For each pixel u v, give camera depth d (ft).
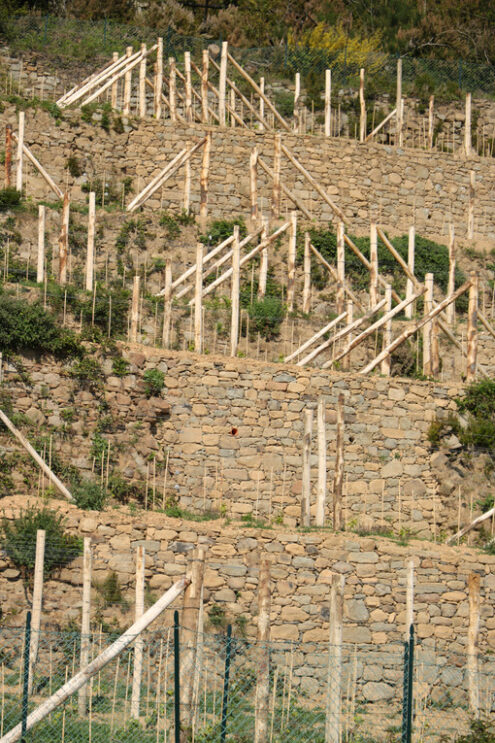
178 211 472.03
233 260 391.45
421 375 403.75
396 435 380.17
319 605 322.34
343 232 444.96
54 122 470.39
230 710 264.72
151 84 524.52
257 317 418.92
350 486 371.15
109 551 316.60
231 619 317.83
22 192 445.37
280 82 565.12
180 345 401.49
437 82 581.94
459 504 369.30
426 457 380.17
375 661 307.37
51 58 539.29
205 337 408.46
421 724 270.67
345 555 326.65
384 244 475.31
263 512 362.33
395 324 436.35
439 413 386.32
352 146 508.12
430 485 377.30
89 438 352.69
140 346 368.07
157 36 581.12
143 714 265.13
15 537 310.04
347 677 298.15
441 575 329.52
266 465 366.43
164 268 439.22
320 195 495.00
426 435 382.01
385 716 282.36
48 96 533.96
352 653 306.35
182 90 554.87
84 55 553.23
